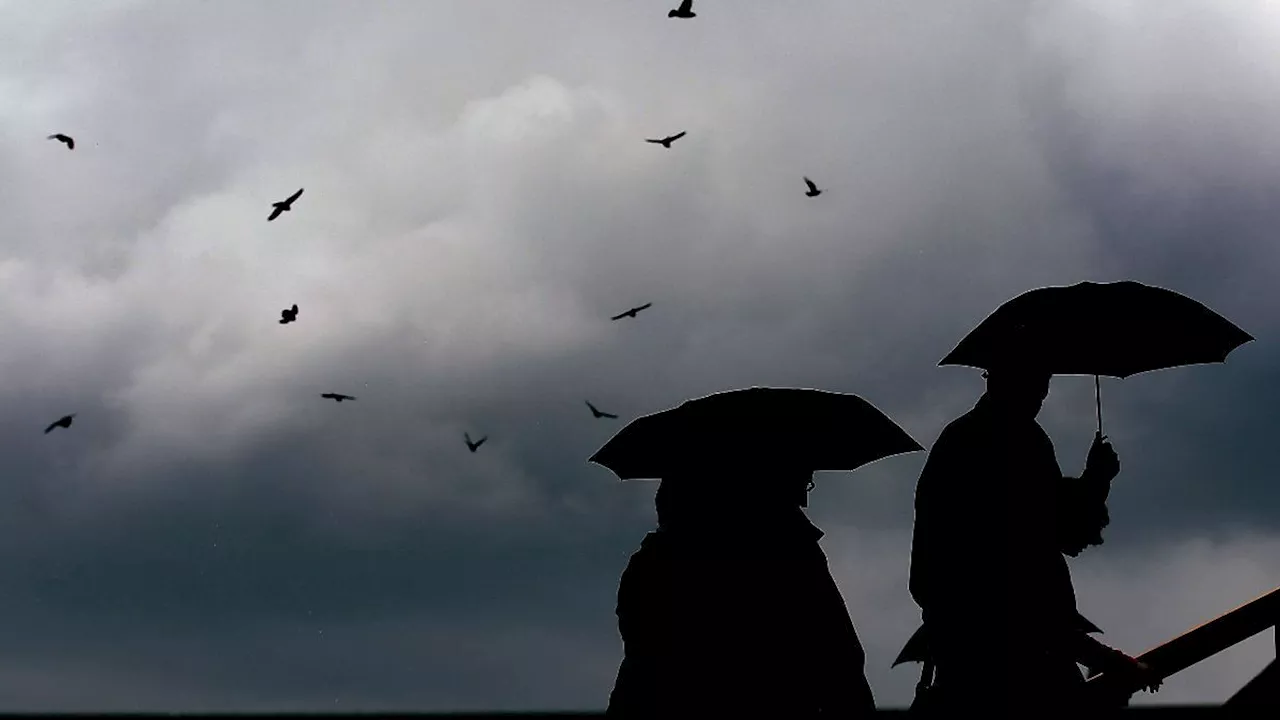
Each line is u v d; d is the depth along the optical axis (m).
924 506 6.02
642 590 6.64
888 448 6.72
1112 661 5.58
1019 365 5.97
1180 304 6.41
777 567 6.54
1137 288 6.44
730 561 6.54
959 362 6.21
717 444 6.62
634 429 6.97
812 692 6.46
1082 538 6.00
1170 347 6.20
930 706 5.89
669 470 6.75
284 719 21.83
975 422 6.02
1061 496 5.96
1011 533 5.78
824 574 6.66
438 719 15.00
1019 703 5.70
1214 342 6.25
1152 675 5.49
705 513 6.62
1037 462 5.89
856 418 6.78
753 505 6.61
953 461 5.97
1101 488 6.03
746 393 6.89
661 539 6.71
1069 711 5.65
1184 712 5.89
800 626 6.49
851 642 6.62
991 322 6.29
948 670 5.86
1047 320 6.19
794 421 6.66
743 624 6.47
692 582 6.54
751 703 6.42
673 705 6.48
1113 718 5.59
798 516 6.69
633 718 6.56
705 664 6.47
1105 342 6.20
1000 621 5.76
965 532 5.84
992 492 5.82
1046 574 5.78
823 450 6.68
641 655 6.61
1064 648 5.70
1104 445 6.14
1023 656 5.73
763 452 6.60
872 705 6.62
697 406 6.86
